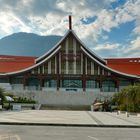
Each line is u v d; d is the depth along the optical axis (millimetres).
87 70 91000
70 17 91500
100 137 15289
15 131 17359
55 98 83125
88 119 30484
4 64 94062
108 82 91250
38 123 23016
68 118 31656
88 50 91375
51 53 91188
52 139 14055
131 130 20438
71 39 91625
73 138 14609
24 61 96438
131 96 50438
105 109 65875
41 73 89875
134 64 96875
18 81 90812
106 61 93500
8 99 64562
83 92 83500
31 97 83000
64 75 90438
